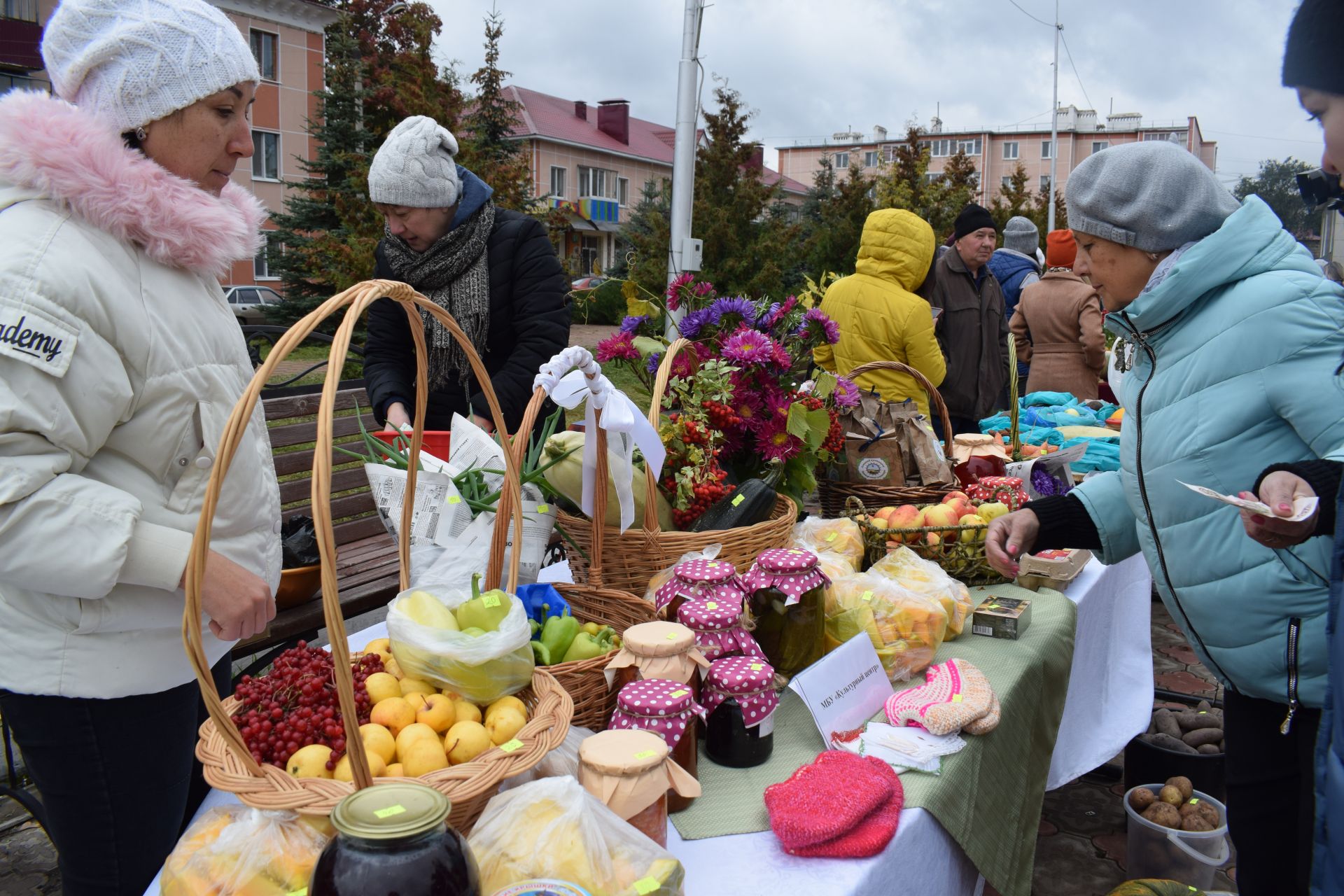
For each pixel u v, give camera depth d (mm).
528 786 1086
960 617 2072
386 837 825
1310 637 1634
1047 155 62812
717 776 1472
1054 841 2957
